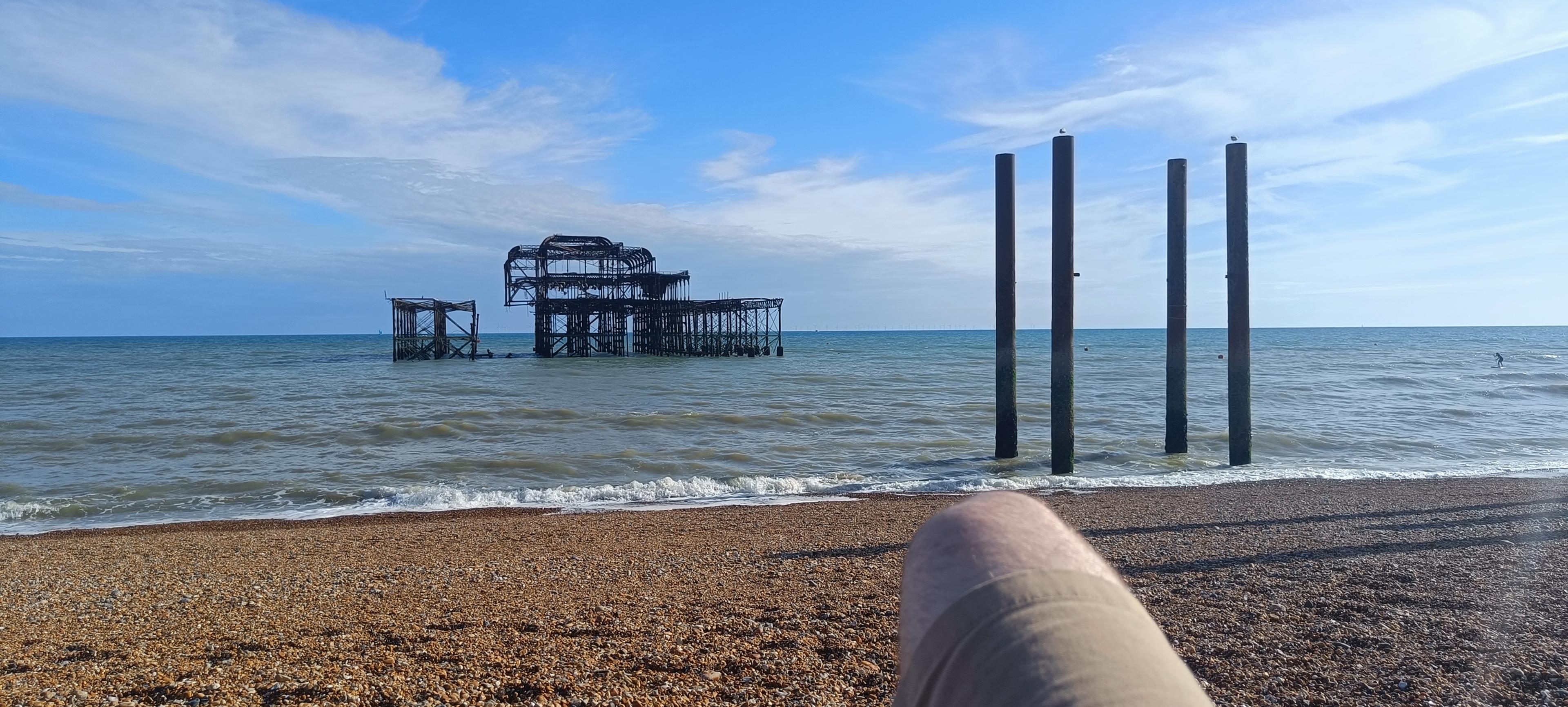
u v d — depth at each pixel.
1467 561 7.90
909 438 20.28
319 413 26.17
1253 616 6.36
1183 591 7.10
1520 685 5.02
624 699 5.07
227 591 8.08
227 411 26.92
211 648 6.12
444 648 5.97
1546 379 35.91
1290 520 10.40
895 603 7.02
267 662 5.75
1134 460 16.67
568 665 5.60
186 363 63.06
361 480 15.52
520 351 88.94
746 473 16.06
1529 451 17.70
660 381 39.78
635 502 13.55
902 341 132.88
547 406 27.86
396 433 21.36
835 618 6.59
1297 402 27.44
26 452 19.02
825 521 11.17
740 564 8.70
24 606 7.64
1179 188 15.95
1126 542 9.15
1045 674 0.46
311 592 7.93
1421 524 9.91
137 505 13.76
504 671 5.51
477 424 22.81
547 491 14.24
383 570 8.84
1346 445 18.64
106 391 35.62
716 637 6.14
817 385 37.12
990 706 0.46
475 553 9.70
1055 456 15.12
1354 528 9.74
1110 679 0.44
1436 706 4.81
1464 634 5.85
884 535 10.06
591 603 7.22
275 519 12.70
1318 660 5.48
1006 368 16.42
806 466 16.70
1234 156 15.18
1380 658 5.48
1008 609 0.52
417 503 13.70
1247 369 15.79
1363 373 41.31
